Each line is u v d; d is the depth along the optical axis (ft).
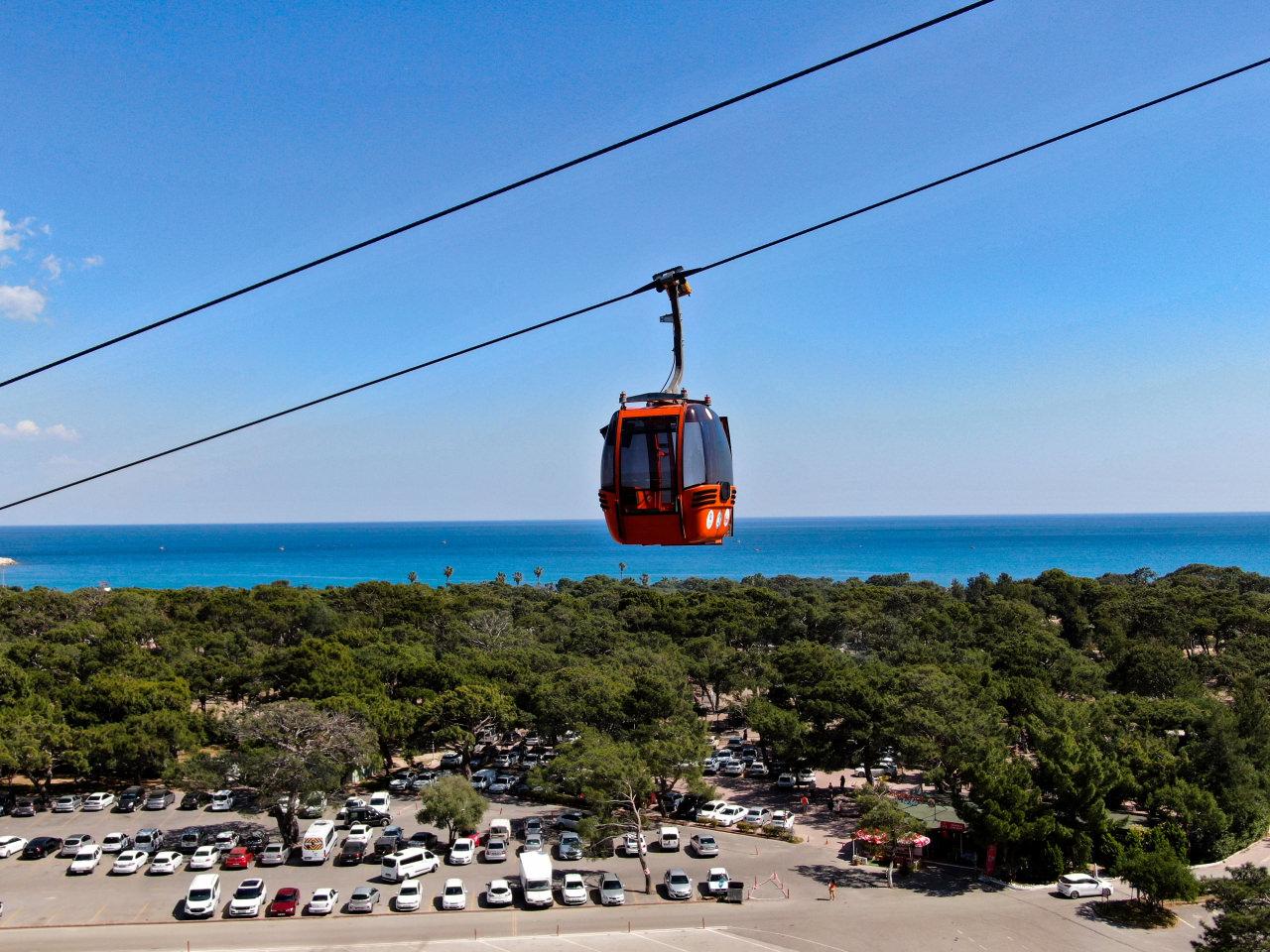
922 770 238.68
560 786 227.20
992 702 244.42
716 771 269.03
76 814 220.02
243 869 182.50
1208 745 206.28
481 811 190.60
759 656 329.11
